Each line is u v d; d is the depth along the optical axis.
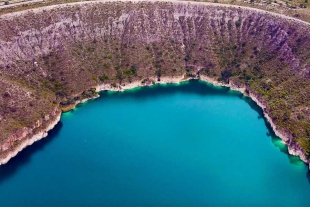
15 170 187.75
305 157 196.25
